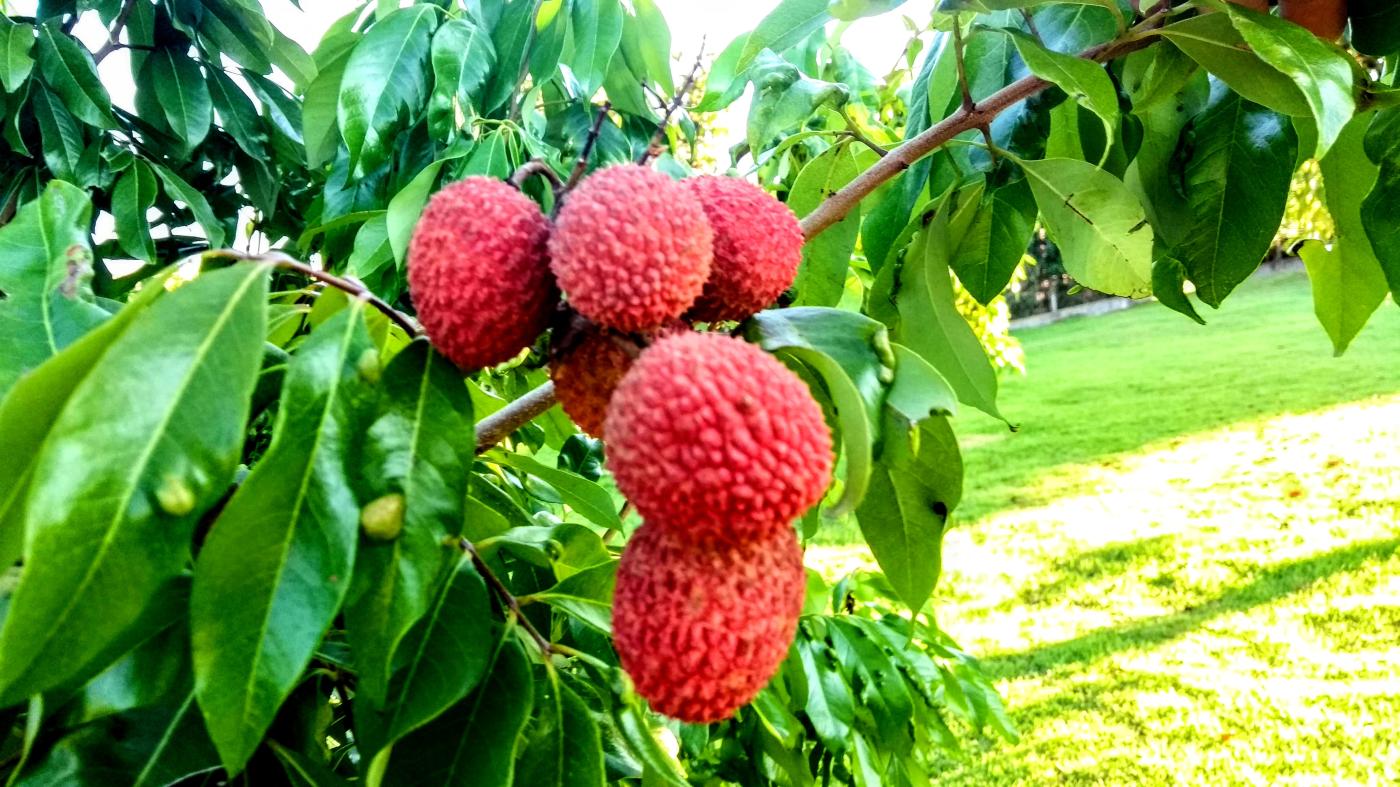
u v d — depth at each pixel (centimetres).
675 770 98
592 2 204
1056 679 518
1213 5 112
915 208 178
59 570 61
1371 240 135
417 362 86
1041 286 1501
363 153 195
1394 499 654
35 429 70
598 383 85
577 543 120
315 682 99
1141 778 428
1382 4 125
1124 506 734
